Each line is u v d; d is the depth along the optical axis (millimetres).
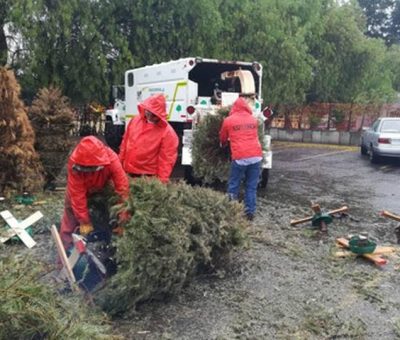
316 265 4766
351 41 21594
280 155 15188
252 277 4387
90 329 2643
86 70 14188
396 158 13625
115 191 3869
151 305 3740
